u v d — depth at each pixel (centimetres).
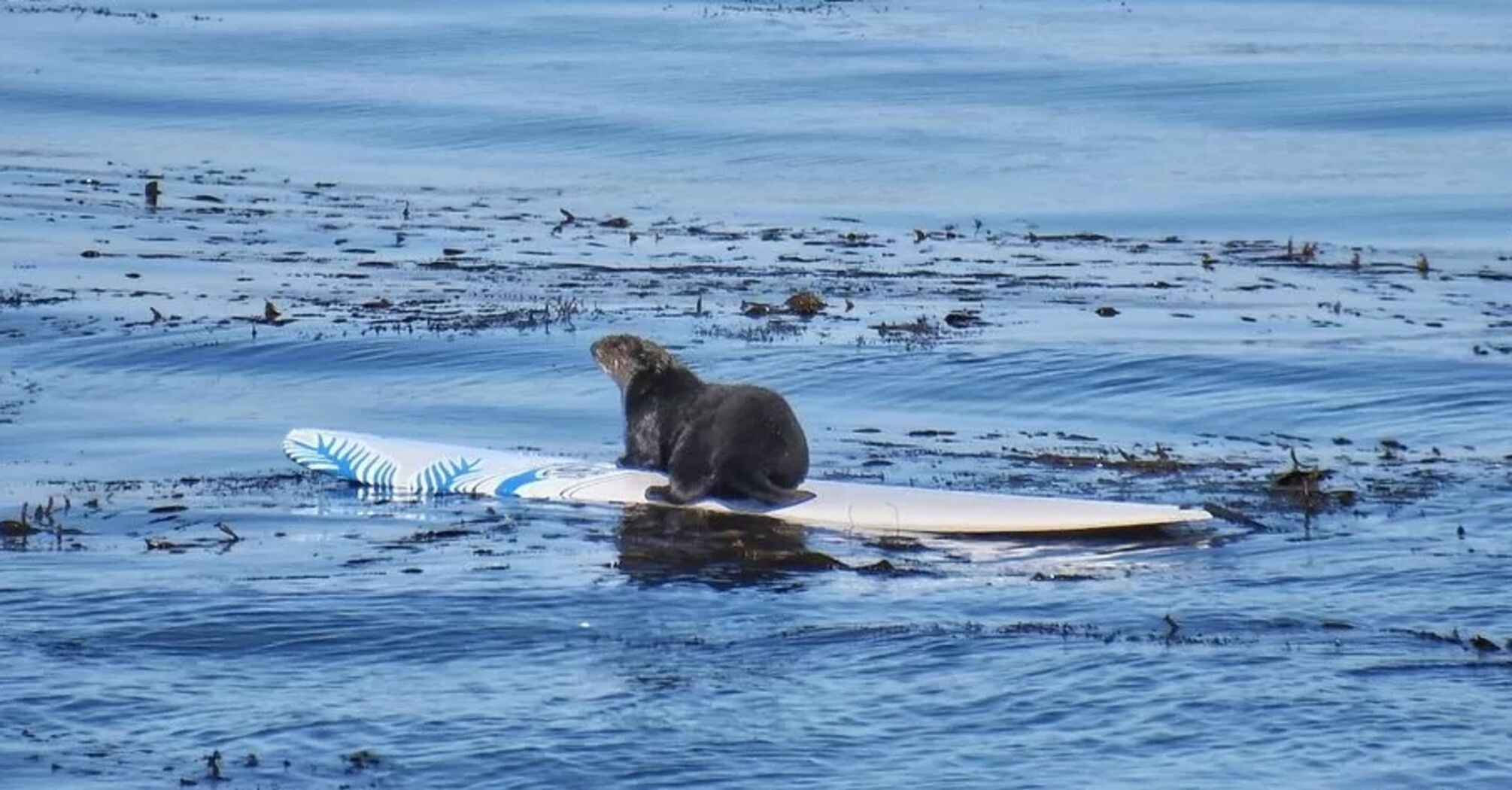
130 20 15500
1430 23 17662
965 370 5041
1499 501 3728
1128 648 2781
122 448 4181
